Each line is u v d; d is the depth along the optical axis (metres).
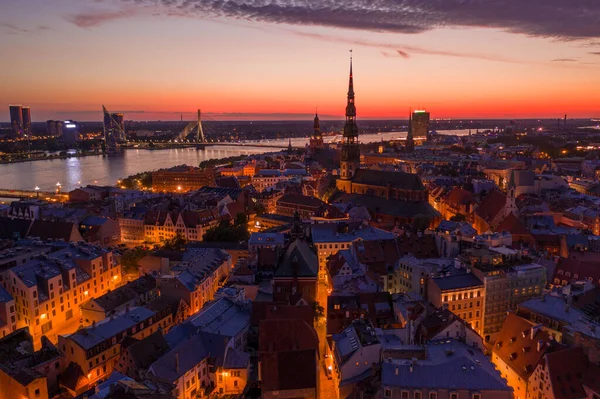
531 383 116.50
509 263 163.62
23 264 176.88
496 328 156.50
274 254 199.62
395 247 199.88
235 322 149.88
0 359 124.44
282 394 117.44
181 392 120.06
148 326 151.38
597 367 109.25
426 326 127.69
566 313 133.12
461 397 104.81
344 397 120.94
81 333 136.25
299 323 133.75
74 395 127.44
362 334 128.88
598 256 195.25
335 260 196.38
